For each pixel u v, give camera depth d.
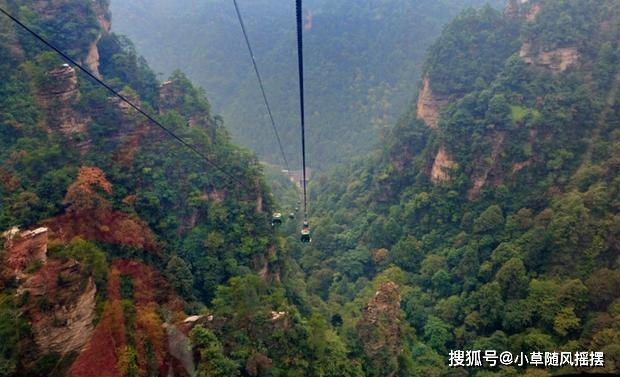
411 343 42.94
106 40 57.22
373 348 36.56
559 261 41.91
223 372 26.75
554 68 58.50
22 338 19.77
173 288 32.50
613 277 36.47
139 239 33.22
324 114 156.12
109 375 21.94
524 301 40.38
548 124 53.44
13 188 29.80
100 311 23.75
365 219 70.62
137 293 28.78
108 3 59.91
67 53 46.94
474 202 56.59
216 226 42.50
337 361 33.88
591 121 52.09
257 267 42.72
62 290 22.08
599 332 33.53
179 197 41.50
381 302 38.69
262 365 29.81
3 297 20.11
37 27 44.75
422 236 59.81
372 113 146.62
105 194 34.00
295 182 124.81
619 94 51.69
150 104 55.50
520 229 48.72
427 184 64.12
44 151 33.72
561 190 49.72
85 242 25.42
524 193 52.91
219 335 30.02
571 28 58.28
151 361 24.59
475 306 44.84
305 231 35.19
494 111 57.59
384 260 59.91
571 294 37.56
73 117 39.44
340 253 66.88
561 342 36.66
